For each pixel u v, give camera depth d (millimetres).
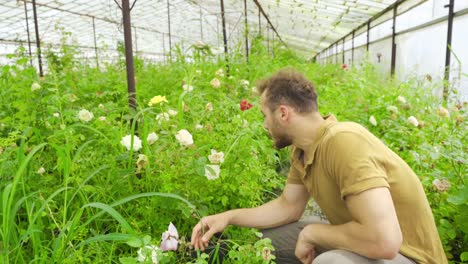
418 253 1430
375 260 1370
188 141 1746
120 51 6461
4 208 1209
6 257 1240
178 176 1775
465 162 1916
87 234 1670
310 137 1495
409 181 1420
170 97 3592
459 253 1926
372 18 9680
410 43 7145
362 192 1271
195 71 3439
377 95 3910
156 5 11867
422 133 2715
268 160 2441
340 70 7062
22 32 12641
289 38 17562
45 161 2131
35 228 1486
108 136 2150
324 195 1505
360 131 1402
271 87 1519
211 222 1701
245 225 1801
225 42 5488
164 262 1303
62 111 2504
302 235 1583
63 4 10391
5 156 1802
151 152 1971
